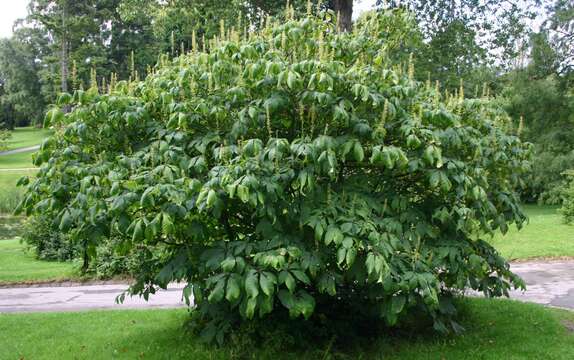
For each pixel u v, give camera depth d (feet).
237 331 15.07
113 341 17.06
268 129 12.50
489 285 15.43
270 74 12.07
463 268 13.98
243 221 14.64
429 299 12.14
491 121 16.87
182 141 13.42
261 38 14.48
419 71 45.19
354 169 14.67
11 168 117.29
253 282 11.06
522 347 14.97
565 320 18.28
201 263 13.03
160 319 20.24
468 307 18.99
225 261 11.46
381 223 12.94
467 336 16.07
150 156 12.98
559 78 69.15
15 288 30.89
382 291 13.14
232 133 12.92
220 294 11.25
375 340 15.65
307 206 12.55
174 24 48.55
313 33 13.87
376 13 16.31
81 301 26.68
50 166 13.24
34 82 182.91
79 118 13.35
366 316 16.10
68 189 13.01
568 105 69.62
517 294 24.40
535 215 60.23
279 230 12.71
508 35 48.98
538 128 72.08
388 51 16.65
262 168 11.68
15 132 203.00
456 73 47.62
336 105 12.39
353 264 12.82
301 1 38.78
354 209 12.63
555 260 33.35
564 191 49.24
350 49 14.58
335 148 12.09
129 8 51.19
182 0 46.06
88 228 12.85
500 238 39.86
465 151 15.11
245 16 41.19
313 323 15.64
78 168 12.52
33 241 38.86
